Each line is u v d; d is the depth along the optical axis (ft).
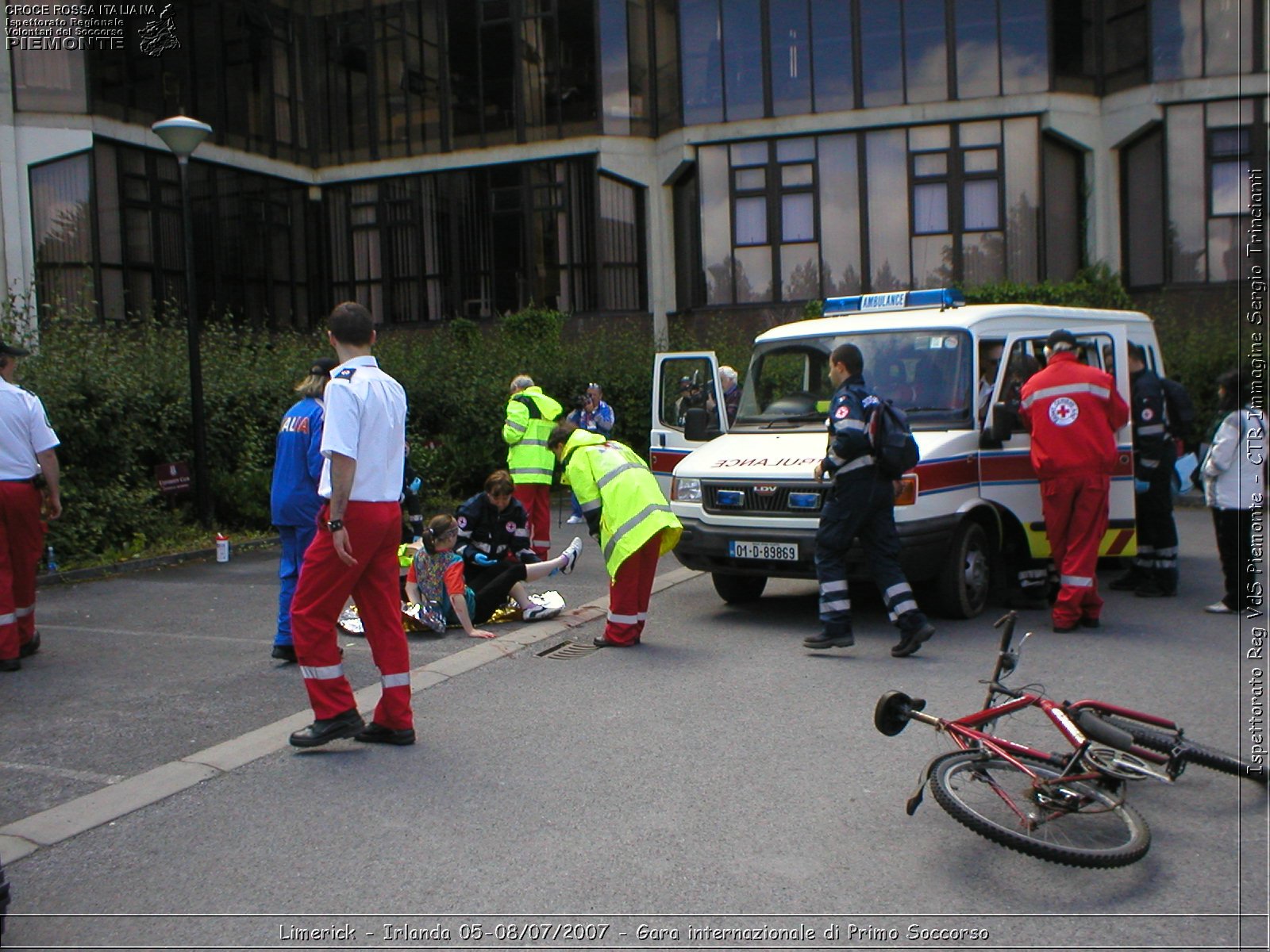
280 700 21.40
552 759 17.78
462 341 70.13
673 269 82.89
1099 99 75.05
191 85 74.13
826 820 15.23
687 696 21.30
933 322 29.55
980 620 27.99
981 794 14.46
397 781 16.90
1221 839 14.65
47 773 17.46
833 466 24.14
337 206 87.10
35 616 30.07
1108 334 30.50
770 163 77.71
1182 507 54.03
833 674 22.76
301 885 13.53
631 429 65.67
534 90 82.17
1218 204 71.36
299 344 53.83
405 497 38.83
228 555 39.19
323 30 86.02
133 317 49.06
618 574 25.26
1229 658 23.82
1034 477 29.63
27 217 63.57
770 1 76.79
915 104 75.31
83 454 38.88
